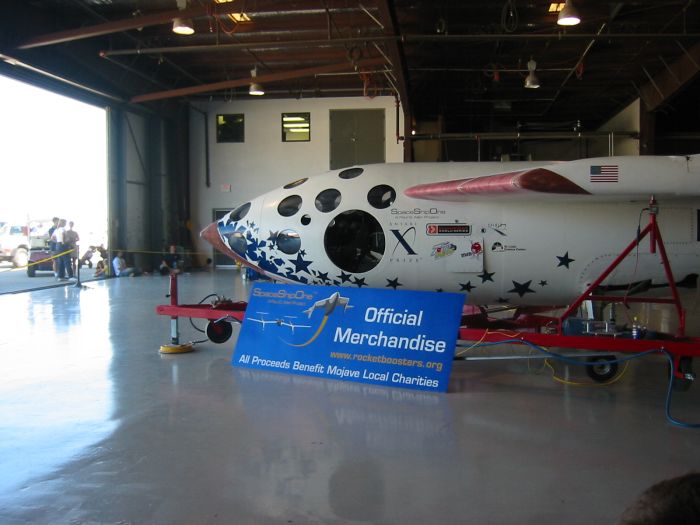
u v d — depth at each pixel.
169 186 18.95
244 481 3.20
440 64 13.96
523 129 19.14
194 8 9.95
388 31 9.86
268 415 4.34
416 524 2.73
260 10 11.12
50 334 7.70
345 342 5.39
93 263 21.33
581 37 10.08
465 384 5.23
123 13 11.95
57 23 12.17
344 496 3.01
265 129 19.38
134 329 8.09
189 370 5.75
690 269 5.59
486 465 3.41
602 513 2.83
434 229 5.74
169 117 18.59
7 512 2.86
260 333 5.85
